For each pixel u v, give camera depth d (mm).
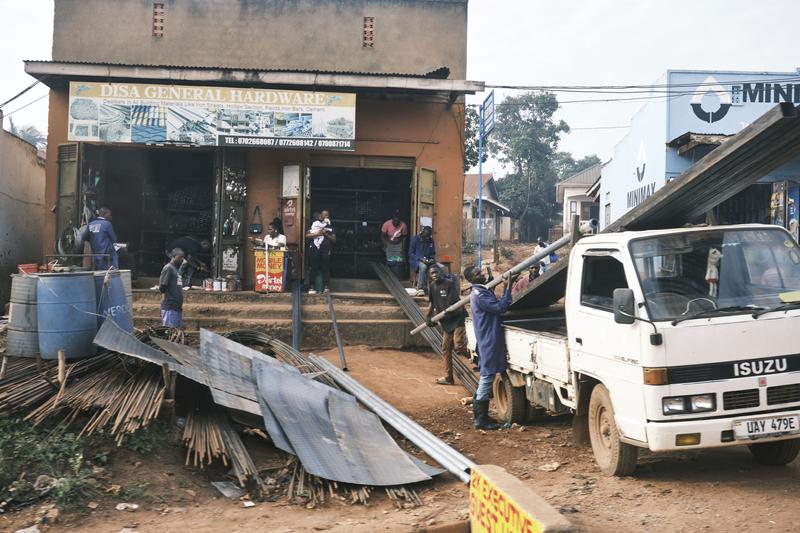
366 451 6617
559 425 8180
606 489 5594
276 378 7723
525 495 4184
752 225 6160
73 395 6395
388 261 15875
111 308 7898
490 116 20828
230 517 5191
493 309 8008
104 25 15781
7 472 5332
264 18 16016
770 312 5484
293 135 14227
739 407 5348
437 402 9547
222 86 14500
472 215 45219
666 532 4605
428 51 16281
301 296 14258
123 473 5707
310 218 17266
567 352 6652
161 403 6363
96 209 15062
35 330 7219
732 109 16578
